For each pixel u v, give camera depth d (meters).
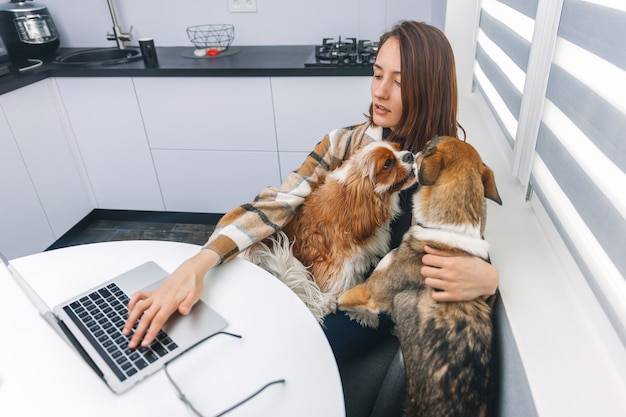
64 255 1.10
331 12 2.41
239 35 2.55
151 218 2.66
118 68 2.21
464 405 0.83
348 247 1.11
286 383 0.75
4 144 2.04
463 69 1.90
